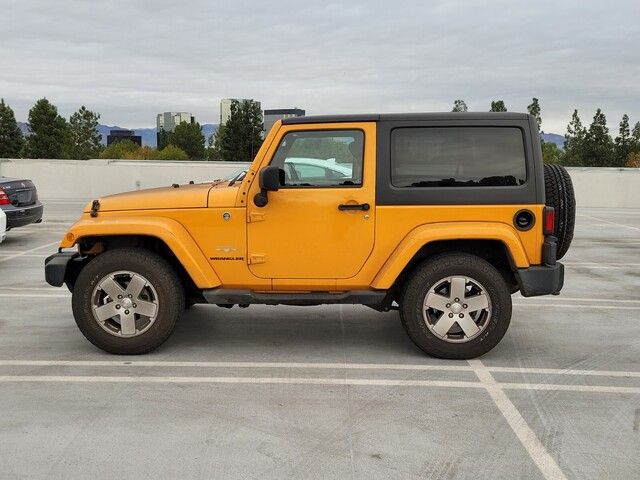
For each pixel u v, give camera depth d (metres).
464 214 4.98
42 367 4.96
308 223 5.04
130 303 5.16
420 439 3.73
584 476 3.32
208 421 3.97
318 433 3.80
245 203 5.05
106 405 4.21
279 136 5.03
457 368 4.98
